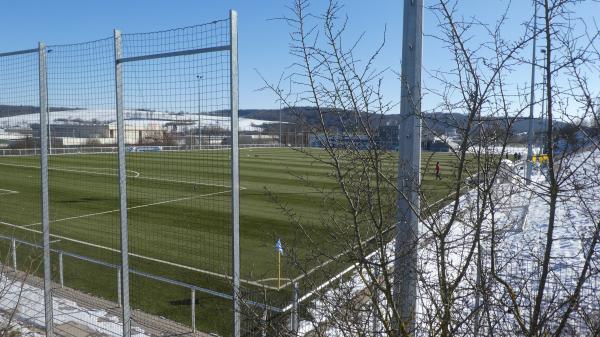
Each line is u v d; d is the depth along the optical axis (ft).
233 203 13.94
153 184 88.84
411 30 11.69
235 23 13.55
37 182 95.81
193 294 25.04
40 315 25.08
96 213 64.75
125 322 17.65
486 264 13.51
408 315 11.53
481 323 11.09
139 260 42.09
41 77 19.80
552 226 9.95
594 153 10.09
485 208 10.34
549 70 9.57
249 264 40.11
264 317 13.20
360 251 10.43
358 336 10.94
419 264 13.78
